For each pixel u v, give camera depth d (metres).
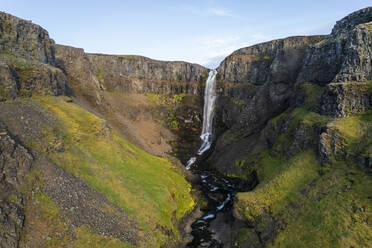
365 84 32.56
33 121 27.28
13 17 36.44
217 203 39.72
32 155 22.84
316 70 47.72
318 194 26.95
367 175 24.64
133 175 32.94
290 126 43.50
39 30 42.47
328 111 36.09
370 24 36.28
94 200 24.09
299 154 35.97
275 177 34.88
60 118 32.09
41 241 17.92
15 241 16.62
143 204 28.31
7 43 34.19
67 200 21.86
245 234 29.20
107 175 29.08
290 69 59.84
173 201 33.06
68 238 19.39
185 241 29.25
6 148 20.55
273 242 25.17
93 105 55.47
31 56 38.50
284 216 27.48
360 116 31.84
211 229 32.41
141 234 24.22
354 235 20.56
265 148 49.75
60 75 42.50
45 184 21.56
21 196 19.17
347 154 28.31
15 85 29.23
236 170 50.66
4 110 25.70
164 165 45.66
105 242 20.98
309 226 24.09
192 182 46.69
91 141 33.06
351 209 22.64
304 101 46.03
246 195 34.03
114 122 55.44
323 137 31.56
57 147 26.55
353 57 35.78
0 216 16.75
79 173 26.03
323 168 30.03
